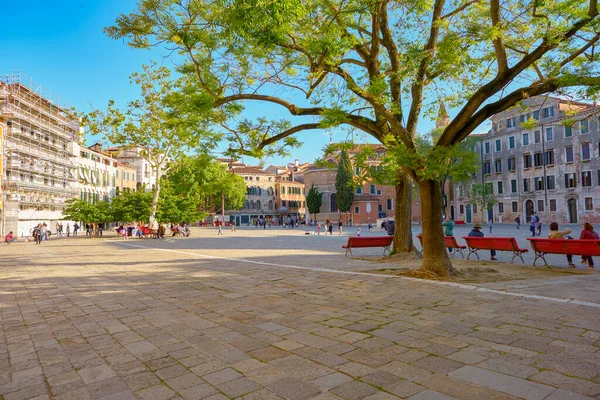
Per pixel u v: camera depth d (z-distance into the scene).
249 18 7.51
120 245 28.70
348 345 4.83
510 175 58.72
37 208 55.78
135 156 87.38
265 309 6.98
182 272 12.45
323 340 5.07
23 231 52.38
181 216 41.81
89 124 28.52
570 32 8.74
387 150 10.12
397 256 14.40
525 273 10.54
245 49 9.97
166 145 30.66
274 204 99.56
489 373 3.86
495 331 5.25
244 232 49.47
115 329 5.96
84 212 42.19
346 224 72.81
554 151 52.72
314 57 9.72
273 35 8.05
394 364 4.16
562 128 51.69
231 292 8.73
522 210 56.81
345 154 11.15
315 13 9.83
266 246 24.16
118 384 3.88
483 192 55.84
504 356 4.32
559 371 3.87
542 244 11.80
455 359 4.27
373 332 5.35
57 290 9.76
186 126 11.70
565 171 51.34
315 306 7.09
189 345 5.05
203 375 4.03
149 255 19.33
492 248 13.39
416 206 73.12
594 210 48.12
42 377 4.13
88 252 22.47
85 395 3.64
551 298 7.13
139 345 5.12
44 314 7.16
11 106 50.91
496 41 8.66
